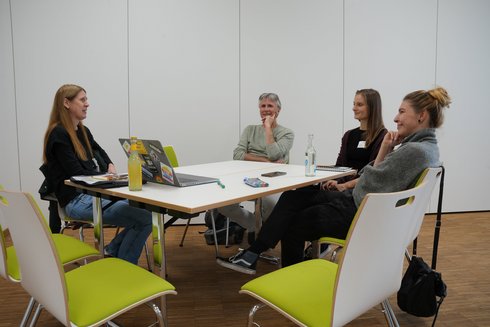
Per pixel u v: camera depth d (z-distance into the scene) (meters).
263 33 3.80
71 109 2.39
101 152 2.89
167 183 1.79
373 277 1.04
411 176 1.62
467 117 4.19
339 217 1.87
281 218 2.03
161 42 3.66
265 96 3.21
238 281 2.44
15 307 2.09
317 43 3.89
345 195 1.97
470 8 4.07
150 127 3.73
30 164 3.62
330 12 3.87
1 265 1.34
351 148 2.83
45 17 3.48
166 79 3.71
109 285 1.26
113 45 3.60
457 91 4.15
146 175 1.87
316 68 3.91
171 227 3.76
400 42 4.00
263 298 1.18
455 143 4.20
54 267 1.01
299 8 3.82
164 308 1.42
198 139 3.82
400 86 4.06
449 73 4.12
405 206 1.04
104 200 2.25
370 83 4.01
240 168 2.49
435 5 4.00
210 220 3.19
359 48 3.96
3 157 3.57
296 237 1.97
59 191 2.26
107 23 3.57
